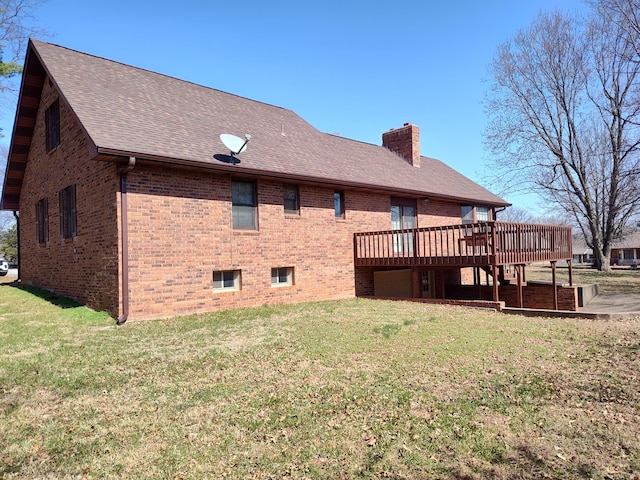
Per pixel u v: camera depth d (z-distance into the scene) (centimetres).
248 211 1112
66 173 1146
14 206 1706
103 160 838
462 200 1784
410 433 375
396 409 426
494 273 1088
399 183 1528
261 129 1362
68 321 856
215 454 343
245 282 1080
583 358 602
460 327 829
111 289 888
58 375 531
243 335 756
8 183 1619
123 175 859
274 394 470
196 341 710
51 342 698
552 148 2722
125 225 857
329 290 1305
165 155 864
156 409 432
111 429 387
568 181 2959
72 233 1125
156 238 908
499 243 1122
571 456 333
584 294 1407
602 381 501
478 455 337
